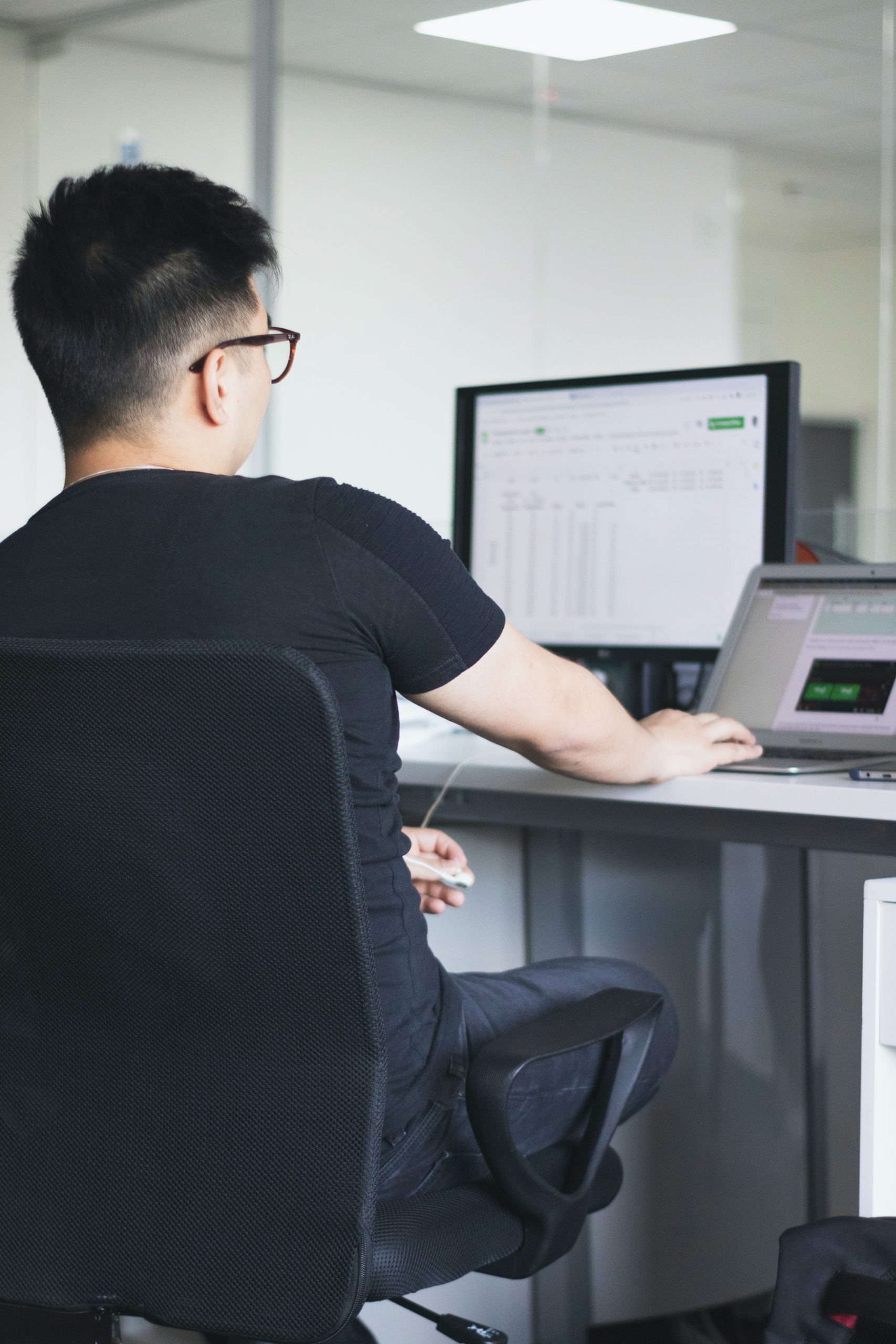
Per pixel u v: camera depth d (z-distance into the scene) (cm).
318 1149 97
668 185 569
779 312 577
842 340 568
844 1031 206
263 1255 98
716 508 187
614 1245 201
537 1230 112
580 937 202
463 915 198
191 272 107
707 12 518
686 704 200
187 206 109
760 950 208
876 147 537
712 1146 207
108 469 108
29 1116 104
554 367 562
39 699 95
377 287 530
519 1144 117
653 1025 122
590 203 560
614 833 194
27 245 111
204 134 506
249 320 111
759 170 566
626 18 525
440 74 531
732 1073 208
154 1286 100
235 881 95
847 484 579
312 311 518
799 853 206
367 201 527
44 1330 169
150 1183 101
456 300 545
